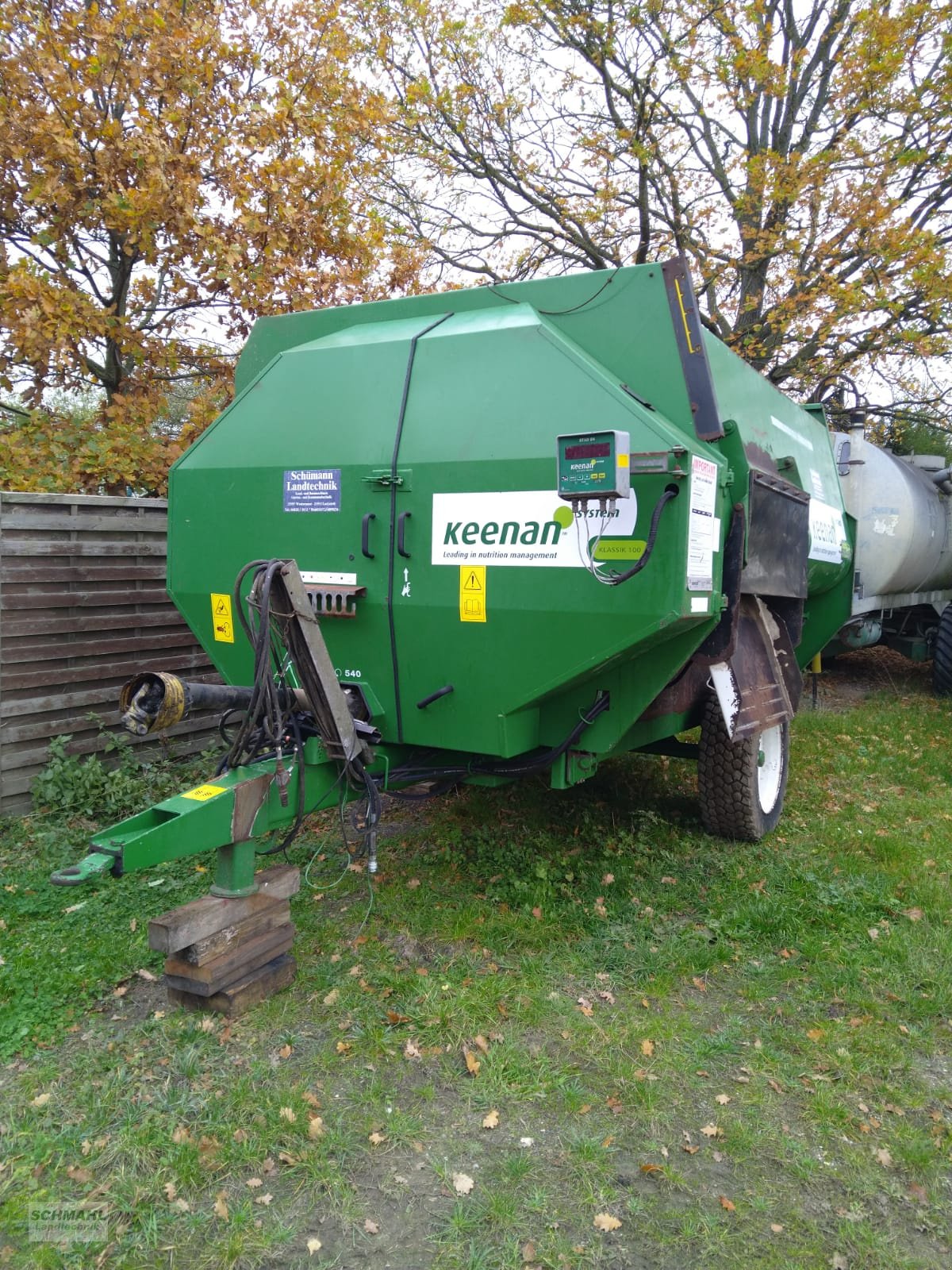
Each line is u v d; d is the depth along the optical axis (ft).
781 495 15.24
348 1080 10.09
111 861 9.71
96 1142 8.99
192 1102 9.55
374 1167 8.80
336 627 13.39
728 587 12.73
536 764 13.16
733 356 15.60
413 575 12.58
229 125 28.45
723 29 36.83
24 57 25.46
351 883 15.29
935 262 34.78
